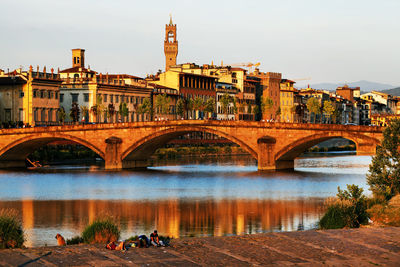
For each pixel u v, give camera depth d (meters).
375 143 129.88
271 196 101.69
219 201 96.00
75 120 193.75
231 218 80.06
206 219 79.31
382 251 41.50
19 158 163.00
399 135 78.69
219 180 126.75
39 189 112.31
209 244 42.28
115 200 97.75
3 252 39.00
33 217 81.25
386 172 77.69
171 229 72.19
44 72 198.50
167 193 106.19
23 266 35.56
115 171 148.12
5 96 193.25
